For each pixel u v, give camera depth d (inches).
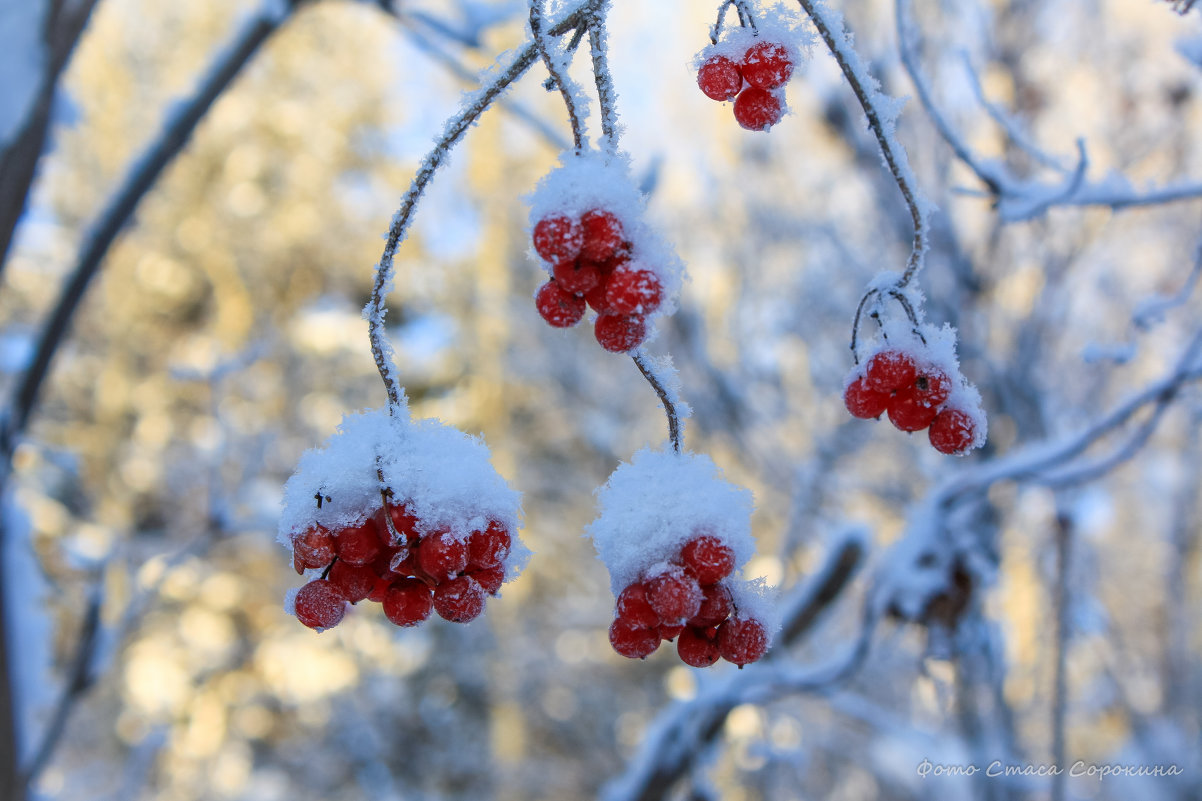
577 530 484.1
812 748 255.3
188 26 496.7
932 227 178.1
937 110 77.4
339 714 518.9
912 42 76.1
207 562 475.2
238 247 539.2
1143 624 271.3
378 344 42.0
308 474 42.3
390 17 138.3
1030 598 196.5
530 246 40.8
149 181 131.8
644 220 40.9
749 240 267.4
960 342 172.9
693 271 294.5
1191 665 242.8
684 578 39.7
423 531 40.3
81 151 456.4
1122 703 219.8
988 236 178.4
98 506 395.2
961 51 80.8
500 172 488.1
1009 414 175.9
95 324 490.6
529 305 477.7
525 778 472.4
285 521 41.8
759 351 264.5
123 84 470.0
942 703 109.0
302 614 41.7
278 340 489.1
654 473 42.8
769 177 253.9
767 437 242.8
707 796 116.8
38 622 130.2
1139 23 178.9
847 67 43.5
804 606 116.0
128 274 488.1
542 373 479.8
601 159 40.7
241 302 520.4
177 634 514.6
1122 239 199.9
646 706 469.4
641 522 41.3
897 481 235.5
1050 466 100.3
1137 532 279.1
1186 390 102.5
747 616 41.7
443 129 39.4
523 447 510.3
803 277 257.4
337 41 554.3
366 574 42.5
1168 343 192.9
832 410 245.8
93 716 493.7
